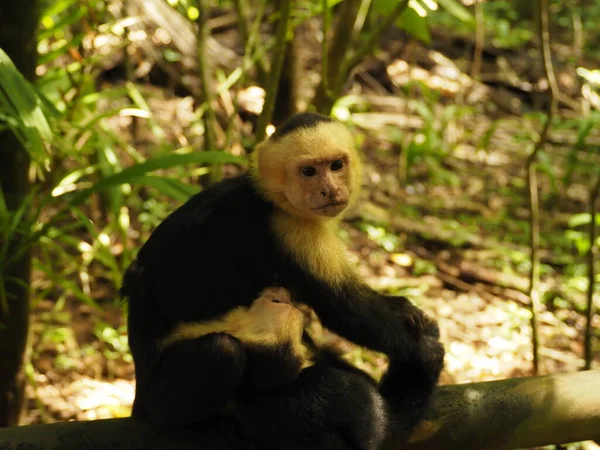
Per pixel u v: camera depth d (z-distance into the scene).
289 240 5.40
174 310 5.27
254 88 13.58
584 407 5.48
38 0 7.05
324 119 5.61
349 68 7.66
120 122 13.27
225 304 5.32
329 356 5.77
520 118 16.78
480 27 15.70
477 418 5.39
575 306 11.16
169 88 14.20
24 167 7.24
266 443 5.14
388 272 11.56
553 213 13.65
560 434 5.52
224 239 5.32
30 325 7.77
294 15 9.74
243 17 9.71
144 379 5.16
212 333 4.90
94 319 10.23
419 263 11.80
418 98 16.59
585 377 5.59
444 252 12.35
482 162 15.12
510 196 14.12
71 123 8.12
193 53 13.73
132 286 5.43
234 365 4.78
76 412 8.74
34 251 8.49
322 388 5.15
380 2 8.57
